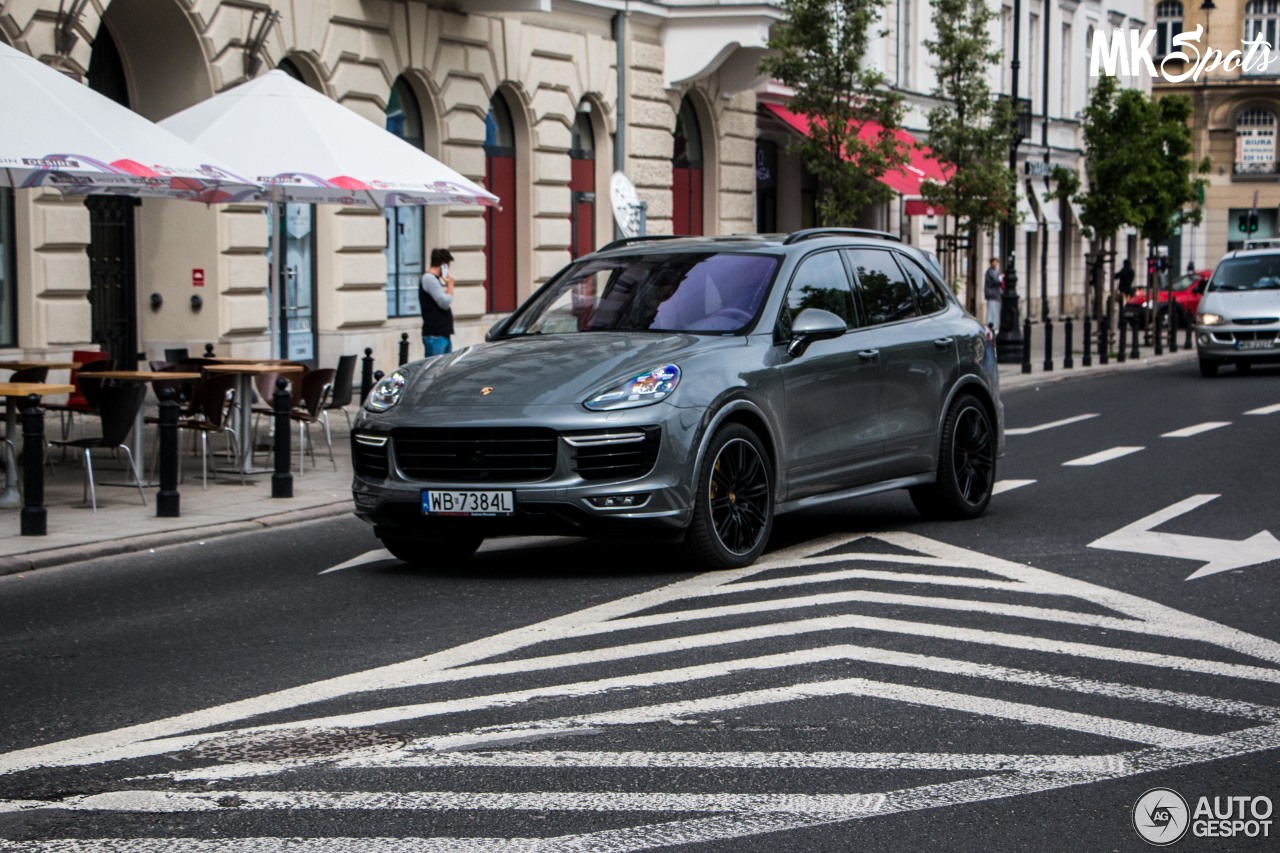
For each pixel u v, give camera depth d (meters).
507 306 27.48
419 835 4.85
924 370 11.13
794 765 5.54
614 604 8.45
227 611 8.52
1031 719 6.12
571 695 6.53
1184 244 72.12
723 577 9.22
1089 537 10.70
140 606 8.73
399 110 24.66
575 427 8.88
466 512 9.05
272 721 6.21
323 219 23.00
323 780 5.42
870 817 4.99
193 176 12.90
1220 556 9.91
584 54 28.53
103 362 14.79
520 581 9.27
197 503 12.76
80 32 18.31
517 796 5.22
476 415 9.02
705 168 33.00
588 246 29.53
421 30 24.39
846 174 28.67
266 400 15.30
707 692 6.55
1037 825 4.92
